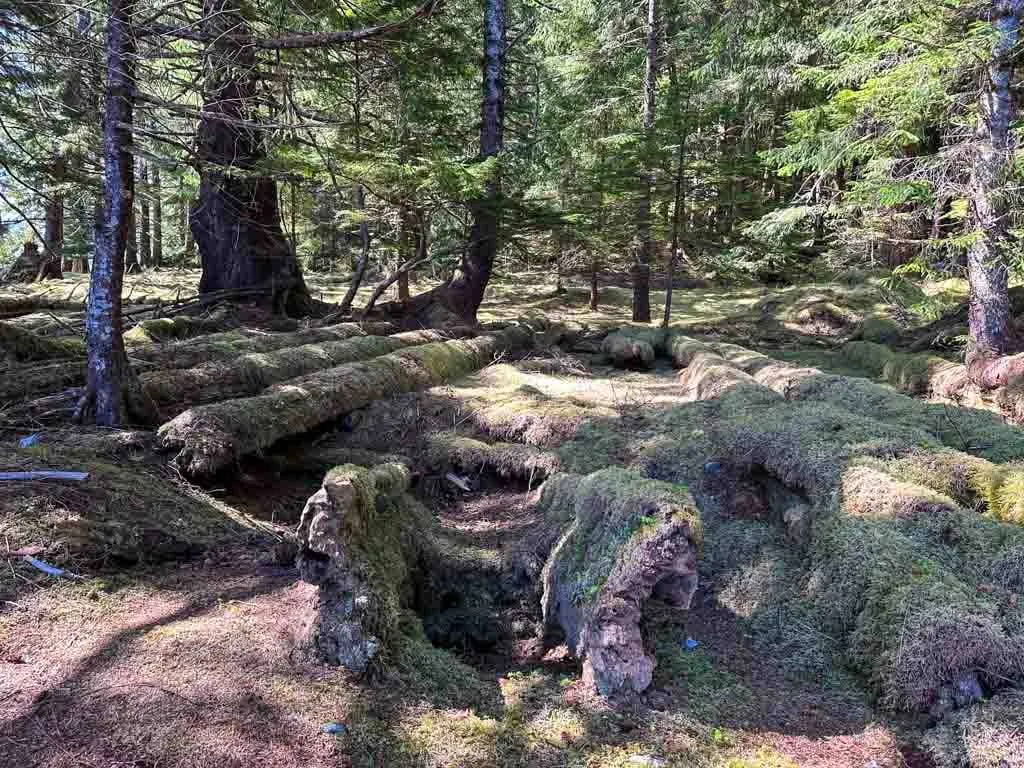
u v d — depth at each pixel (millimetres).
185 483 4062
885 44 6938
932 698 2504
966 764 2232
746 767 2240
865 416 5016
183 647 2521
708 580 3621
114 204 4383
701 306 15703
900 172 7355
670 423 5387
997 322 6504
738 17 13180
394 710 2410
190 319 8750
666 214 13414
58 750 1967
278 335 7855
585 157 17141
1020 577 2885
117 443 4094
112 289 4441
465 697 2598
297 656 2570
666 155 12156
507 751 2281
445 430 5699
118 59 4203
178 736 2078
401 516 3682
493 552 3777
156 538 3391
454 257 12820
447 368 7590
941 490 3590
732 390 5867
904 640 2637
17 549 2916
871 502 3463
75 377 5332
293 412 5062
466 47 10836
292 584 3195
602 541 2941
